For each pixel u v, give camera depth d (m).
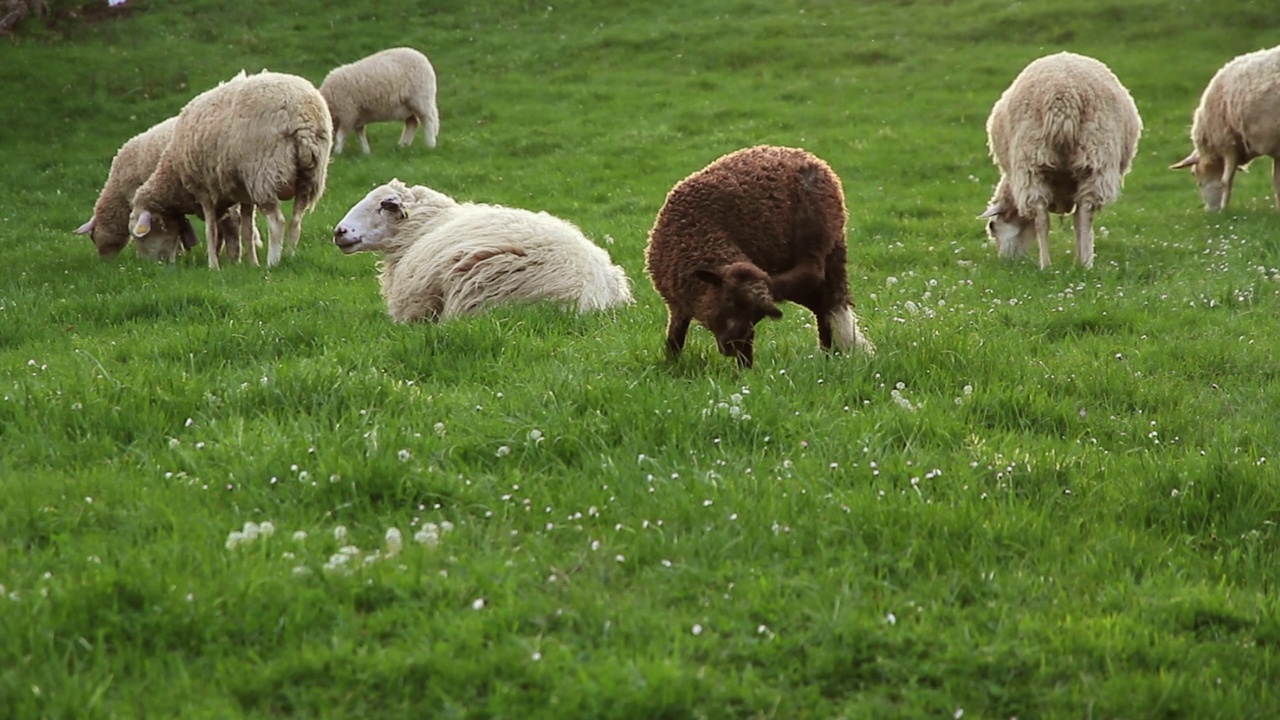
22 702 3.34
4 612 3.78
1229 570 4.58
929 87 24.58
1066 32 27.95
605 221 14.94
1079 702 3.66
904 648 3.90
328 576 4.09
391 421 5.76
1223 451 5.65
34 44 28.19
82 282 11.27
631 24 30.02
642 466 5.23
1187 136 21.23
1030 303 9.38
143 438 5.54
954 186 17.62
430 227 9.56
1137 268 11.08
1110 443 6.03
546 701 3.50
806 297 6.83
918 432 5.85
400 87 20.59
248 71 26.44
